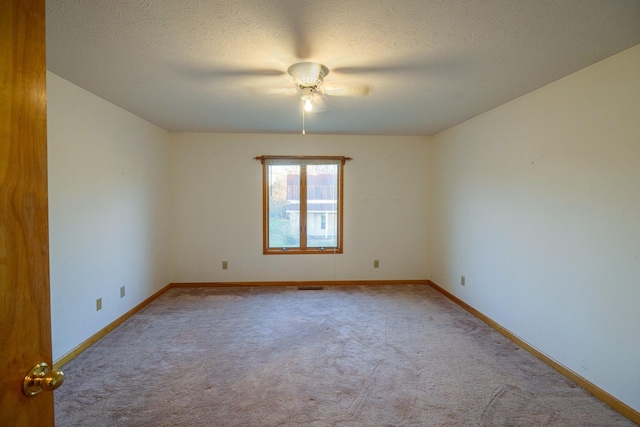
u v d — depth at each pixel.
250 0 1.46
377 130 4.44
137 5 1.50
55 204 2.45
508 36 1.80
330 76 2.40
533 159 2.74
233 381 2.32
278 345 2.89
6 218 0.69
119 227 3.34
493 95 2.85
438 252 4.60
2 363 0.68
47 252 0.81
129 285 3.55
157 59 2.12
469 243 3.77
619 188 2.02
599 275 2.15
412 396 2.15
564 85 2.42
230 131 4.54
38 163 0.78
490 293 3.36
